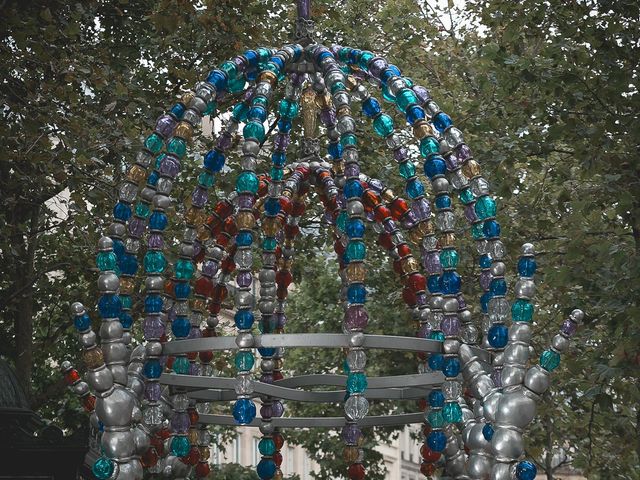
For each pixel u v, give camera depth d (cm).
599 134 1378
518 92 1598
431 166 689
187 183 1583
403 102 702
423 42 1925
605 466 1848
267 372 830
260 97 692
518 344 644
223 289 833
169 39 1516
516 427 636
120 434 634
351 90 727
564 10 1456
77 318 632
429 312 734
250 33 1465
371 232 1689
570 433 1858
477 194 695
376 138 1717
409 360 2220
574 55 1430
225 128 743
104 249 643
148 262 688
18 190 1502
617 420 1623
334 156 804
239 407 643
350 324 648
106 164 1461
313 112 779
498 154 1538
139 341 1622
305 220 1730
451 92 1778
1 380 862
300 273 1836
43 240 1627
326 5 1733
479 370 671
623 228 1500
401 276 809
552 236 1623
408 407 2312
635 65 1400
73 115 1355
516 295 648
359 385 644
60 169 1329
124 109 1495
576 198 1517
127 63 1573
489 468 667
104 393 632
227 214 781
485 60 1472
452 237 686
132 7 1590
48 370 1808
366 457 2411
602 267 1352
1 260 1588
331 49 752
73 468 824
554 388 1675
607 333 1433
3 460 817
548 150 1532
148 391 684
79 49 1434
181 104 714
